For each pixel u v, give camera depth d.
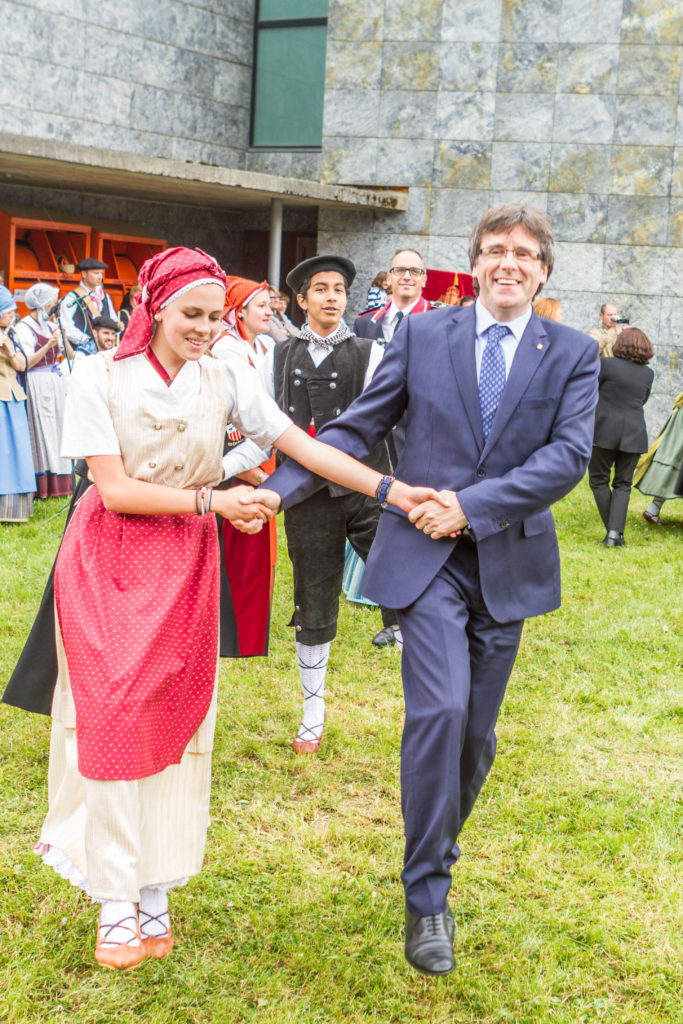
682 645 5.62
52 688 2.99
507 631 2.88
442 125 12.95
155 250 14.88
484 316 2.82
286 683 4.82
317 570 4.02
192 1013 2.60
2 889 3.06
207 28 15.02
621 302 12.81
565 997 2.71
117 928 2.34
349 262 4.15
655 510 9.13
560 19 12.52
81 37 13.50
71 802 2.62
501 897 3.13
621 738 4.37
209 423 2.61
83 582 2.49
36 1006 2.59
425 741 2.64
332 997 2.68
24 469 7.86
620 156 12.60
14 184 13.15
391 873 3.25
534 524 2.85
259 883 3.16
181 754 2.55
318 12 15.16
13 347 7.89
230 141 15.63
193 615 2.55
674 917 3.04
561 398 2.77
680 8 12.24
